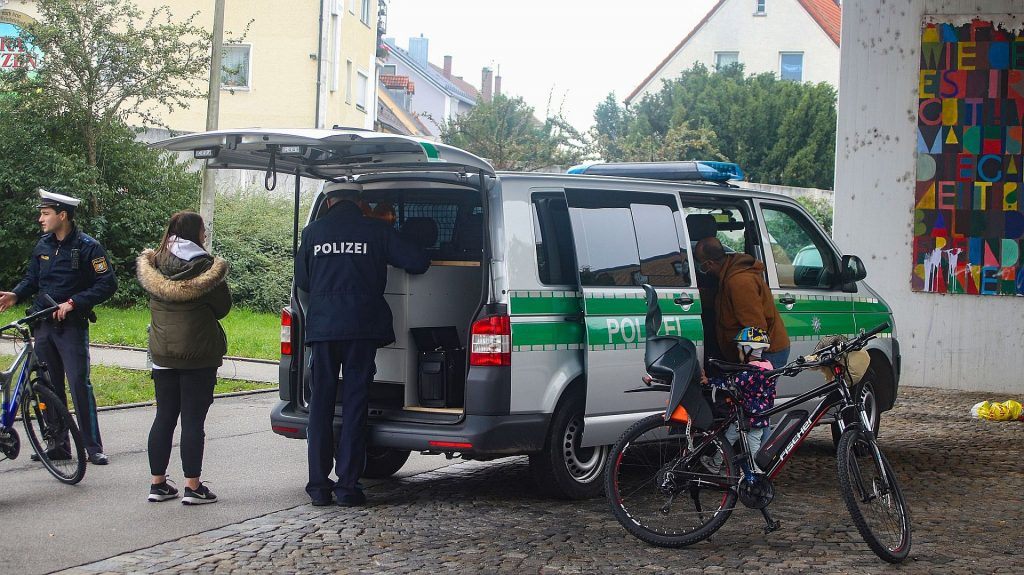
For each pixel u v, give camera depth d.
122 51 21.11
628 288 7.70
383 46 45.84
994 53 14.59
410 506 7.26
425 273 7.52
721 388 6.39
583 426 7.34
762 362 6.59
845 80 15.13
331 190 7.81
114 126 21.23
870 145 15.06
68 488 7.58
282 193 24.02
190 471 7.13
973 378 14.73
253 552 5.99
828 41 57.00
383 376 7.57
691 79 48.38
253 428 10.30
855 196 15.14
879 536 5.99
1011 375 14.57
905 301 14.98
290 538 6.31
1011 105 14.55
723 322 8.04
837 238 15.24
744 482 6.27
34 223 20.03
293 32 34.84
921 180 14.88
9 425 7.72
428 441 7.01
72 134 20.94
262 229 22.72
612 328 7.50
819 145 44.22
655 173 8.71
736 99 45.88
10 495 7.34
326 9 34.84
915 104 14.87
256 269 22.11
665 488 6.23
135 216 20.78
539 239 7.25
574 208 7.51
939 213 14.82
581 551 6.14
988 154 14.66
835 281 9.45
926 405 13.16
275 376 14.12
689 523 6.25
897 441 10.43
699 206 8.53
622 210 7.80
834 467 9.01
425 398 7.41
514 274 7.04
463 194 7.73
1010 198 14.59
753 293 7.91
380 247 7.21
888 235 15.03
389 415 7.32
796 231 9.19
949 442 10.38
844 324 9.35
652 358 6.42
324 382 7.23
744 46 57.81
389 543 6.25
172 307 7.04
